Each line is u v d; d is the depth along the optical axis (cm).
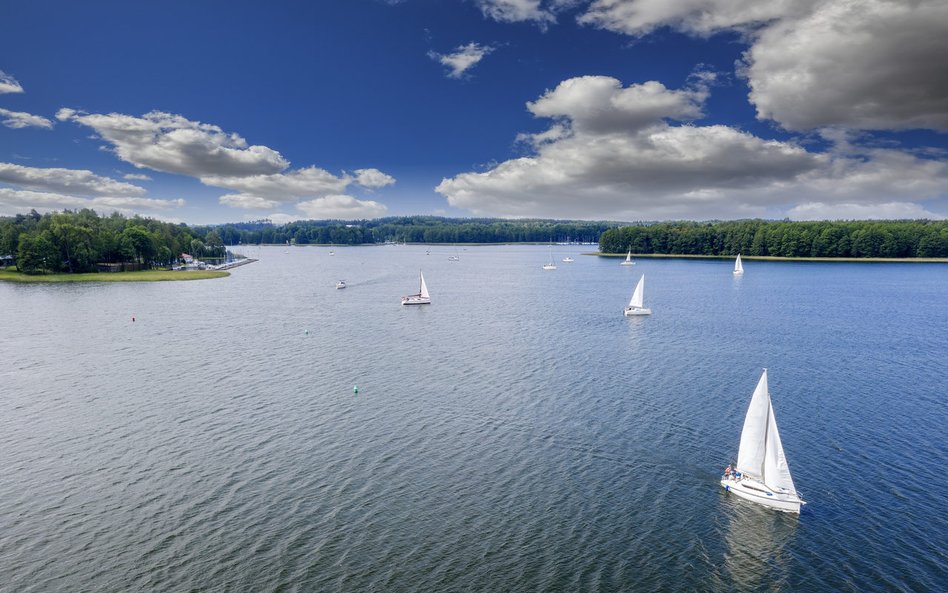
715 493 5216
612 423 6831
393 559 4256
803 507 4956
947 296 18388
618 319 14338
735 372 9050
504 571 4128
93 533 4588
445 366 9506
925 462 5738
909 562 4225
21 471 5638
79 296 18888
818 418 6944
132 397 7862
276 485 5356
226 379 8744
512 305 17150
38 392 8094
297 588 3941
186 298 18588
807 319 14100
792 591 3947
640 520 4781
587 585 3988
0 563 4216
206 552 4334
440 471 5634
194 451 6084
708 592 3931
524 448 6147
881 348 10769
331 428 6719
